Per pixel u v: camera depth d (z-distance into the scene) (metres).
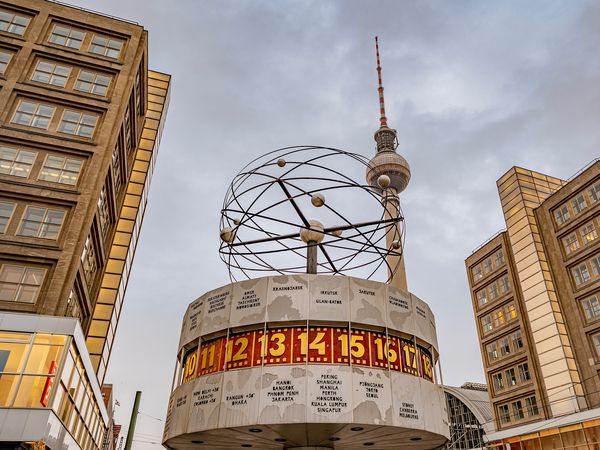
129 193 55.53
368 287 17.12
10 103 36.69
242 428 15.16
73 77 40.34
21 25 40.84
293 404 14.61
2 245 31.41
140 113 55.00
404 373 16.06
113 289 48.94
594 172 48.50
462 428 70.81
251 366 15.57
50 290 30.75
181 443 17.84
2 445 22.41
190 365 17.67
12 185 33.56
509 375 54.41
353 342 15.88
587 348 45.16
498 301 58.22
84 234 33.81
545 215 53.91
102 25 43.72
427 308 18.95
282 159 19.08
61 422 25.88
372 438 16.94
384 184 18.89
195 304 18.83
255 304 16.69
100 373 44.94
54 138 36.66
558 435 45.00
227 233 19.88
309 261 19.75
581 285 47.81
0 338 24.41
